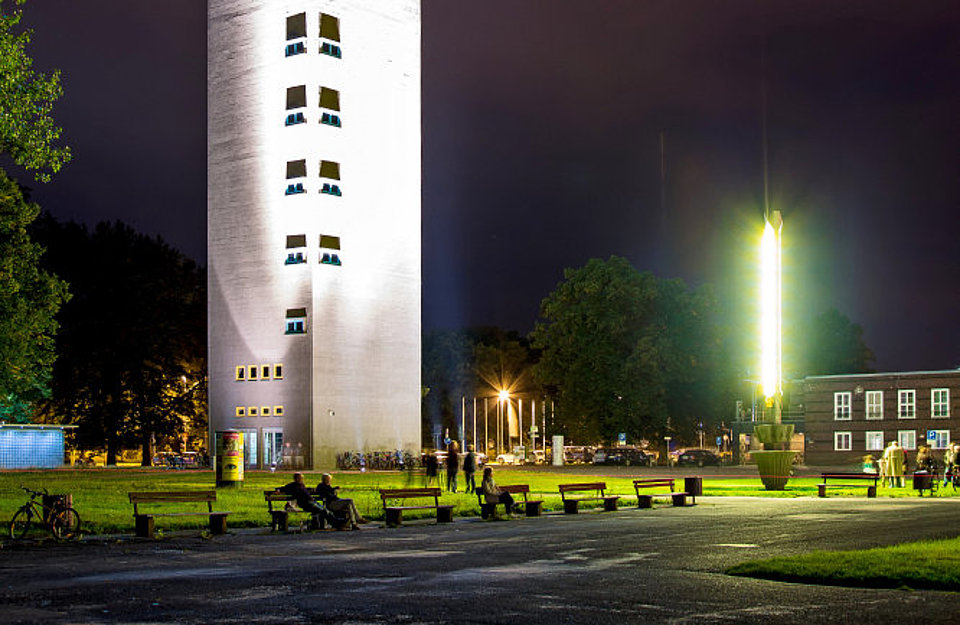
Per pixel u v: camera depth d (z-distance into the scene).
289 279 76.44
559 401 100.81
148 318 91.44
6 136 39.34
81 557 21.06
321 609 14.45
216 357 80.12
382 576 17.88
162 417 92.62
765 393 47.38
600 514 33.12
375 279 79.38
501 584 16.81
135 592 16.05
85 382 90.81
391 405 79.62
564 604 14.80
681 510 34.28
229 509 33.34
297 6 77.94
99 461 109.12
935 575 16.47
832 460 84.06
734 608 14.37
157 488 45.97
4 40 39.03
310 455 74.38
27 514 24.80
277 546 23.38
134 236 92.56
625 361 93.81
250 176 79.25
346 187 77.88
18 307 49.12
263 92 79.12
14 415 80.94
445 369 146.12
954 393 79.19
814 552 19.66
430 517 32.16
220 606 14.72
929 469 45.34
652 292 93.12
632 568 18.78
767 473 46.53
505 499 32.09
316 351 75.06
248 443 77.75
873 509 33.91
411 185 82.88
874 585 16.22
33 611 14.32
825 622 13.27
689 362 93.88
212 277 80.81
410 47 83.94
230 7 81.38
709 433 109.12
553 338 98.12
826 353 120.75
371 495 40.81
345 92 78.62
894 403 81.62
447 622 13.46
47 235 89.50
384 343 79.62
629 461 92.62
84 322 89.12
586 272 97.12
